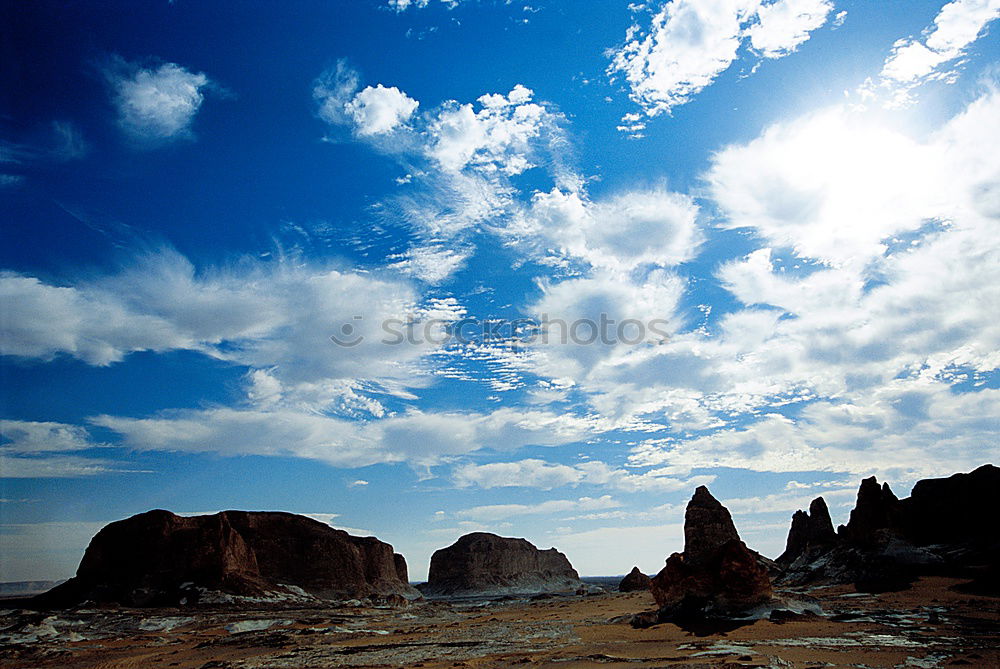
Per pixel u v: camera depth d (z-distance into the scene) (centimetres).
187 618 7450
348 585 12725
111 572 9962
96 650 5162
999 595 4700
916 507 7338
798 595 5844
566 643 4422
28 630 6053
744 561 4753
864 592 5656
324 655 4475
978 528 6650
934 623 3903
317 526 13588
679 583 4969
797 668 2736
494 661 3750
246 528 12375
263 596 9944
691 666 2878
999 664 2655
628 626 5053
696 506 5266
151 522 10438
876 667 2719
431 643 4981
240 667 3978
